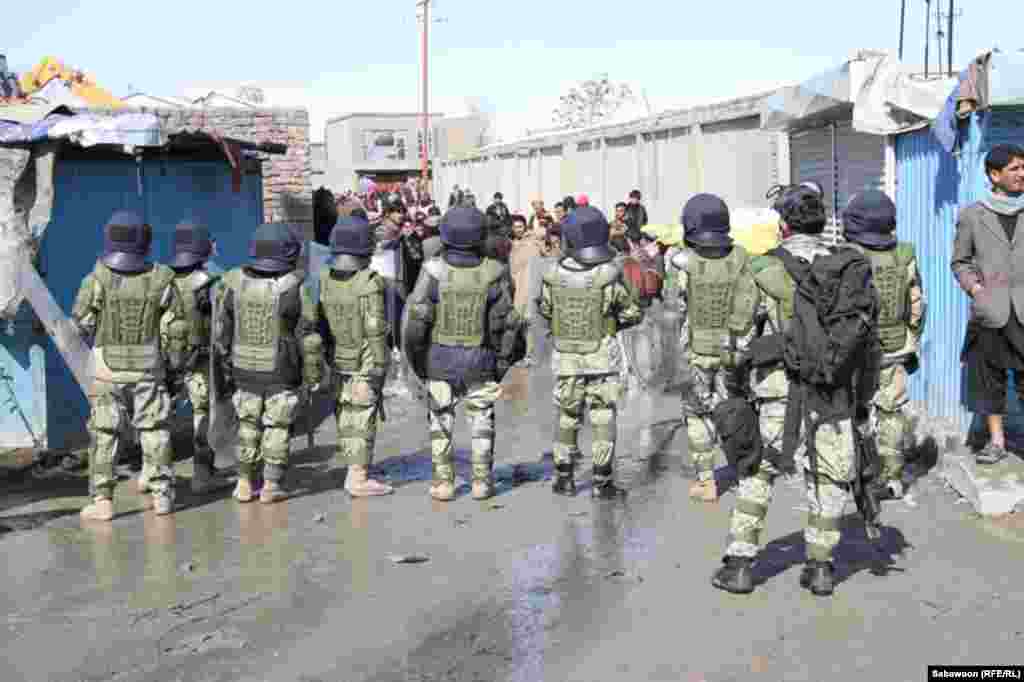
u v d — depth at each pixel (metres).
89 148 9.45
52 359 9.13
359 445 7.84
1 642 5.25
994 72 7.38
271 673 4.81
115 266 7.13
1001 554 6.03
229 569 6.25
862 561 6.01
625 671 4.71
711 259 7.12
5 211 8.58
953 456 7.57
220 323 7.60
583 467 8.72
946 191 8.37
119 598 5.80
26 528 7.18
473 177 36.03
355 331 7.75
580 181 24.23
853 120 9.29
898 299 6.79
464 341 7.53
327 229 14.16
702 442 7.36
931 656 4.75
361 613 5.50
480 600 5.63
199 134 9.38
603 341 7.46
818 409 5.27
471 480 8.30
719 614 5.31
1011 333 7.05
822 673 4.62
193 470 8.55
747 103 14.98
